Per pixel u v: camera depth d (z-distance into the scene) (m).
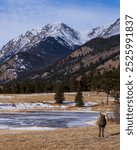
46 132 38.75
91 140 26.88
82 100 121.38
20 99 138.38
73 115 87.94
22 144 26.22
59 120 69.31
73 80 181.12
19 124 59.25
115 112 47.91
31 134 36.03
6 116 82.19
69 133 35.28
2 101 131.88
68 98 141.12
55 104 126.44
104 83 118.12
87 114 93.06
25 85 175.88
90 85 168.00
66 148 23.59
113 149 22.28
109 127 40.22
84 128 41.09
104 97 141.38
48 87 176.75
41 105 123.88
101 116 30.06
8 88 177.88
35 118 75.31
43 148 24.20
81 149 23.00
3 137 32.44
